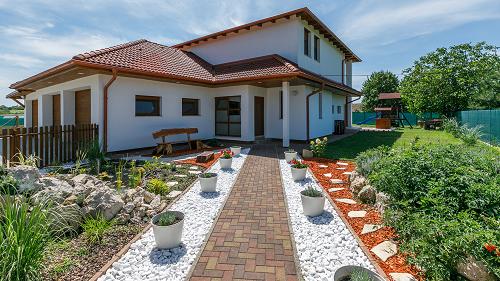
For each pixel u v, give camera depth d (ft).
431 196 11.18
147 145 36.45
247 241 11.84
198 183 20.77
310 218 14.32
